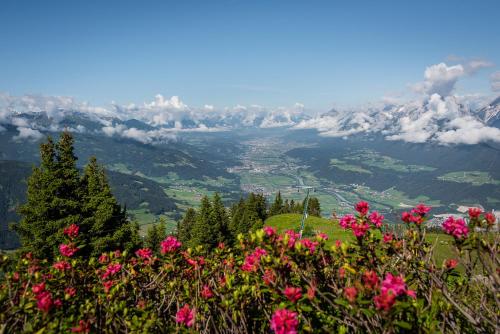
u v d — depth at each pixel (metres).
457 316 4.58
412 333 4.08
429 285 4.64
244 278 5.12
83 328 4.62
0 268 5.60
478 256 4.05
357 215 5.15
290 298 4.00
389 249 4.85
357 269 4.76
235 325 4.81
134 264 6.44
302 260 4.65
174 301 6.06
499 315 3.98
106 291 5.54
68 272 6.12
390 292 3.42
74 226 6.66
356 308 3.69
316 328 4.60
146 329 4.80
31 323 4.80
